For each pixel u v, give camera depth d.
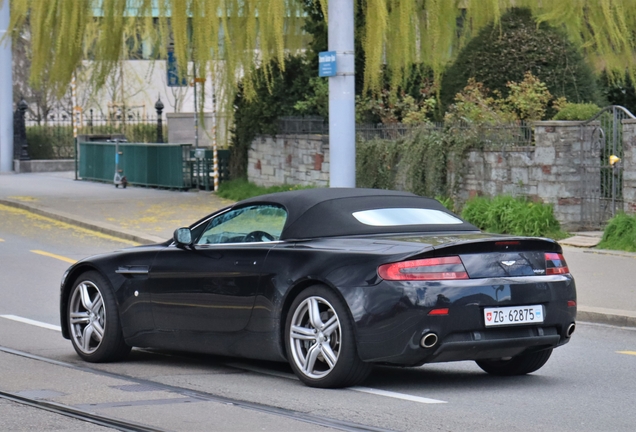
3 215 39.16
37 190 48.31
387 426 10.65
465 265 12.24
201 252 14.19
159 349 16.48
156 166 49.00
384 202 13.97
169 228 33.28
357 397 12.24
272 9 31.12
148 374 13.99
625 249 26.25
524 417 11.19
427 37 35.12
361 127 36.50
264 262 13.32
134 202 41.69
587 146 29.34
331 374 12.49
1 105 61.59
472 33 35.00
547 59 35.53
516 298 12.37
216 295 13.81
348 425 10.68
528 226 28.41
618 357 15.56
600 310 18.98
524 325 12.45
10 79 61.72
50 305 20.58
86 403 11.81
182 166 47.00
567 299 12.90
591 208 29.31
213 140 45.84
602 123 29.45
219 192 44.44
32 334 17.41
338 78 24.22
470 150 31.62
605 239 27.12
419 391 12.76
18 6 37.69
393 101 34.91
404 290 11.93
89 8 37.16
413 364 12.19
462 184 32.03
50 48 37.75
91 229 34.62
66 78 38.25
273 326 13.15
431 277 12.03
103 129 69.69
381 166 34.78
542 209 28.83
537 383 13.45
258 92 42.53
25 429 10.52
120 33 38.56
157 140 65.44
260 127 43.28
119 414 11.20
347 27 24.14
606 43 35.66
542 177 29.48
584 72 36.16
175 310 14.36
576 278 22.50
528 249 12.81
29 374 13.79
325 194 13.98
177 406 11.66
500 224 29.05
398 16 33.47
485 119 31.98
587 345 16.67
